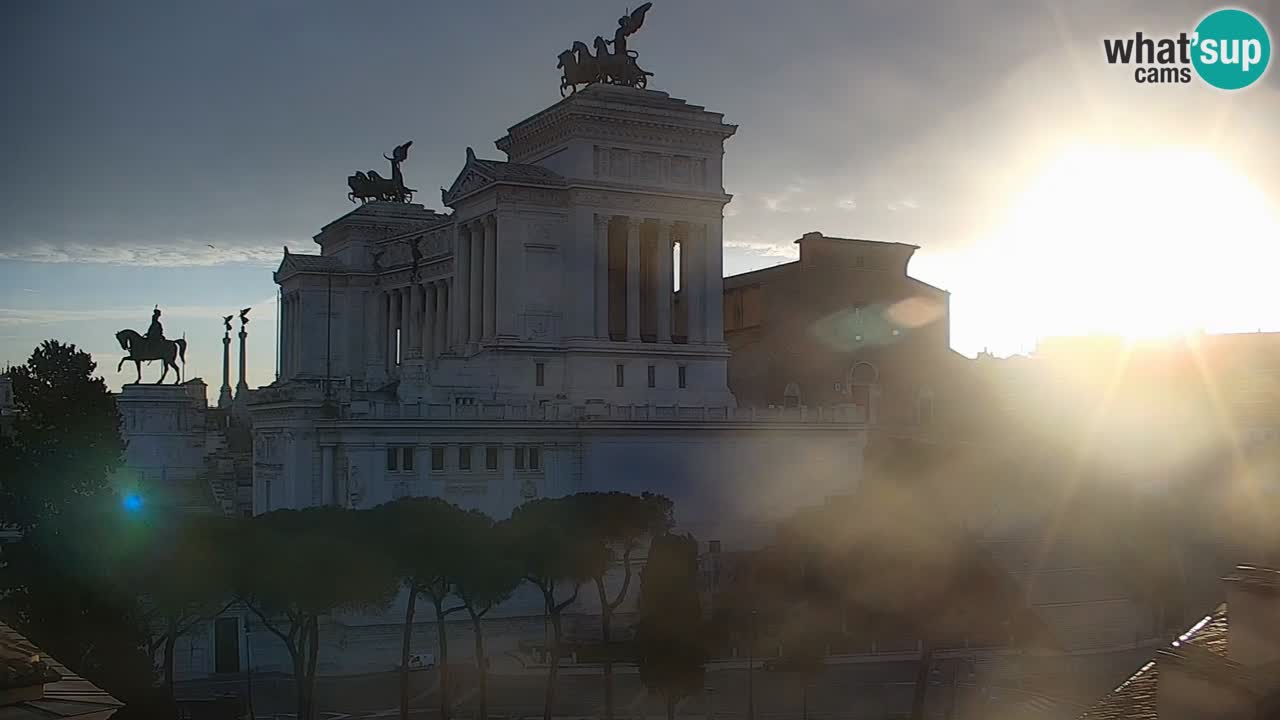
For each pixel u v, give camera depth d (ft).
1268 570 84.12
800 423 521.65
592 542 344.69
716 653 393.91
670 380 551.18
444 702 316.60
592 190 541.34
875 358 632.38
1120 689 98.43
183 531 299.58
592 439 476.13
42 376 319.68
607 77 566.77
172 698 292.81
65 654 267.80
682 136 562.66
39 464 305.94
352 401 449.48
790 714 335.47
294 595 295.48
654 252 568.82
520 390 522.06
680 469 495.41
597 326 544.21
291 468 453.17
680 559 367.25
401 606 414.00
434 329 649.20
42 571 278.26
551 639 420.36
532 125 571.69
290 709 336.70
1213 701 82.48
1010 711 330.95
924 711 336.49
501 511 459.32
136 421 529.45
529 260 535.60
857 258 635.66
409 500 347.36
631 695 357.20
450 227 629.51
